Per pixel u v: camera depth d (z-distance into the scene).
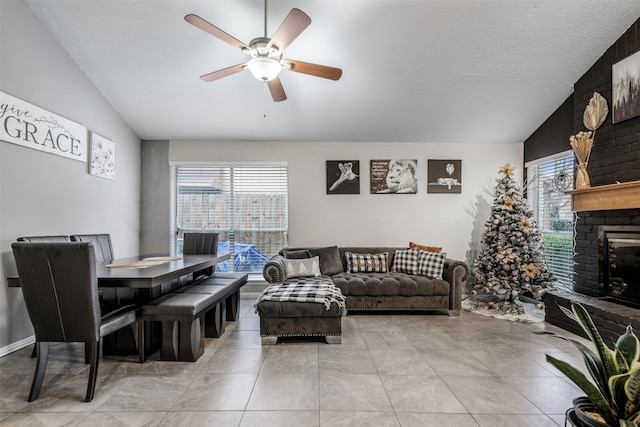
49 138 3.08
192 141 4.81
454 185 4.82
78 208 3.48
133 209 4.59
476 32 3.00
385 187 4.80
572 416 1.27
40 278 1.96
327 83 3.65
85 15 2.90
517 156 4.83
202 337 2.70
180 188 4.89
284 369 2.40
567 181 3.93
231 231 4.90
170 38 3.09
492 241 4.13
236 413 1.84
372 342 2.95
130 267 2.70
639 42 2.83
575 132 3.60
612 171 3.10
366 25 2.92
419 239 4.81
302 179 4.80
